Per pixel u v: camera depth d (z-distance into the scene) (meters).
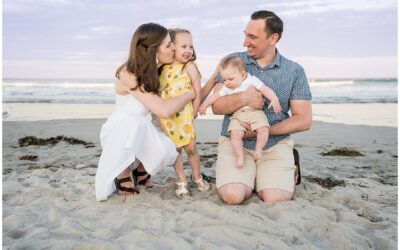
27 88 24.23
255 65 3.89
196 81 3.85
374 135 8.81
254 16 3.73
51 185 4.27
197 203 3.55
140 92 3.61
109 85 26.47
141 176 4.13
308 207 3.51
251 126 3.69
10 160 5.96
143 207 3.54
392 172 5.35
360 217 3.37
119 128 3.62
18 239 2.88
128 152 3.58
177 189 4.02
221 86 3.95
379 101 17.86
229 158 3.78
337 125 10.43
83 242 2.77
